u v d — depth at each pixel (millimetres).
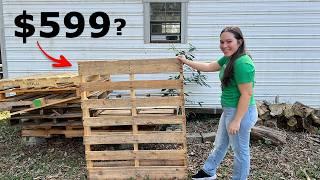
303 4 6965
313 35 7055
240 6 7016
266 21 7055
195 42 7164
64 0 7180
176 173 4254
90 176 4320
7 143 5891
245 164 3680
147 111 4539
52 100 4918
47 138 5957
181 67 4004
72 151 5395
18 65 7449
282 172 4523
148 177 4273
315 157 5000
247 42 7145
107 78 5621
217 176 4379
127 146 5301
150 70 4023
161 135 4180
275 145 5387
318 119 6133
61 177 4488
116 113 4609
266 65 7215
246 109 3438
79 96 4922
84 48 7309
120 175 4297
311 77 7203
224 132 3883
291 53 7145
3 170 4730
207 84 7324
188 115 7398
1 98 5070
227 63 3529
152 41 7270
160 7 7145
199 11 7066
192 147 5453
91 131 4508
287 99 7297
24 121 5430
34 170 4715
